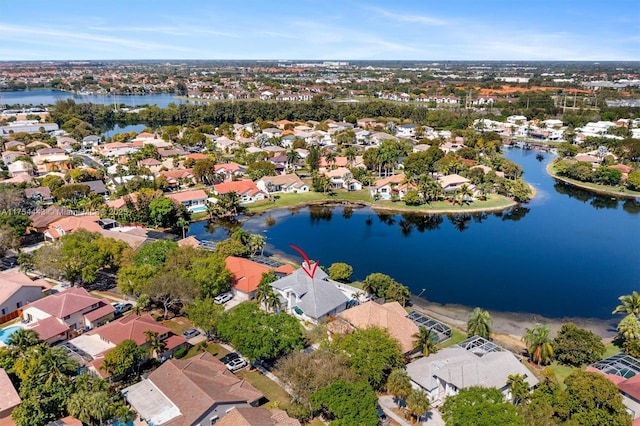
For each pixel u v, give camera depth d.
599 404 60.00
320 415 65.19
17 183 174.00
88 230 124.38
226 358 77.38
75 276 102.44
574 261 126.19
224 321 77.50
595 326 93.88
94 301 89.75
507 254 131.25
